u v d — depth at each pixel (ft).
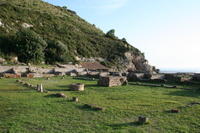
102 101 63.67
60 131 37.40
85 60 293.84
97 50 335.26
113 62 319.06
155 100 65.98
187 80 125.39
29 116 45.47
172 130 38.34
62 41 304.71
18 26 280.51
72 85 87.76
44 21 336.49
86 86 103.65
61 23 361.51
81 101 62.90
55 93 73.72
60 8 473.67
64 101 60.44
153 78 139.64
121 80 112.47
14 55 220.84
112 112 49.70
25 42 228.63
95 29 435.94
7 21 275.39
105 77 106.73
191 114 48.14
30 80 128.26
